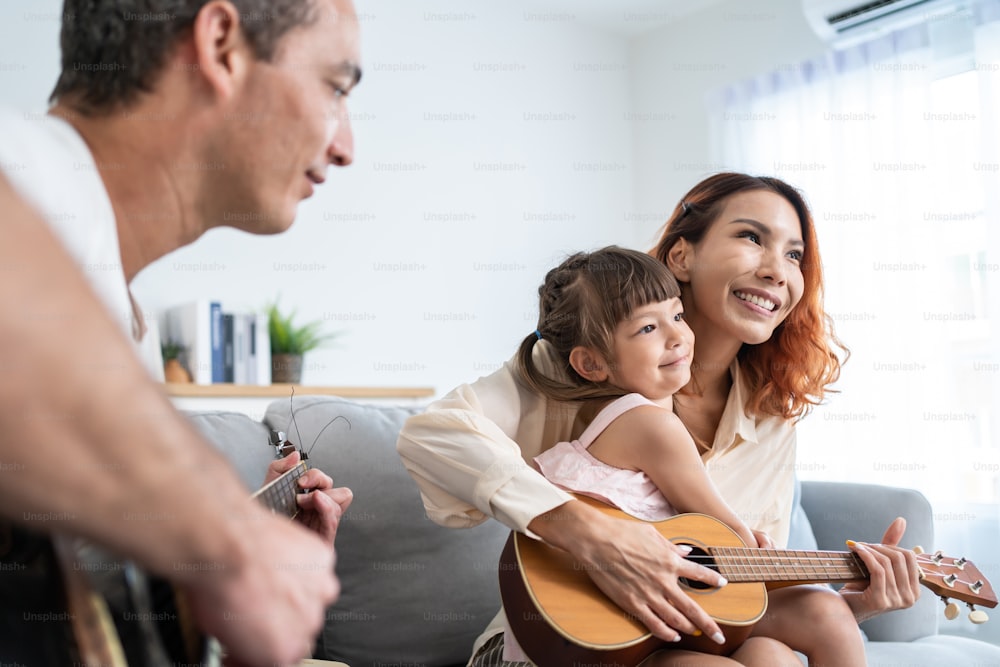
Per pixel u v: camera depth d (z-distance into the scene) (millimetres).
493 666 1237
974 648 1831
